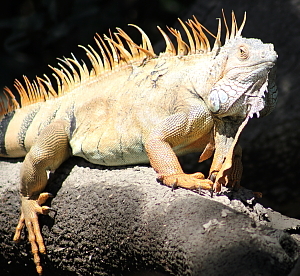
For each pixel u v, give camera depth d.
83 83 8.91
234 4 15.78
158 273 6.91
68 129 8.59
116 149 8.15
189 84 7.68
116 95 8.34
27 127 9.15
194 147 8.03
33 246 8.15
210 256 5.89
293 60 14.20
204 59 7.75
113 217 7.45
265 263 5.59
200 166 13.79
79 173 8.55
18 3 21.59
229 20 15.52
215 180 7.23
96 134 8.34
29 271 8.95
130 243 7.14
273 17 15.07
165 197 7.14
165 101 7.80
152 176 7.87
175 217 6.64
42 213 8.14
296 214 14.00
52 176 8.72
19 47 20.03
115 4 19.83
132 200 7.38
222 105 7.18
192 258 6.04
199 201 6.76
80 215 7.89
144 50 8.25
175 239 6.40
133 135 8.01
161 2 19.94
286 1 15.20
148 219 6.94
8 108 9.75
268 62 6.88
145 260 6.98
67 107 8.79
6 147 9.50
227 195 7.37
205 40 7.86
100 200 7.74
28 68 20.12
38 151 8.12
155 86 8.01
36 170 8.13
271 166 13.66
